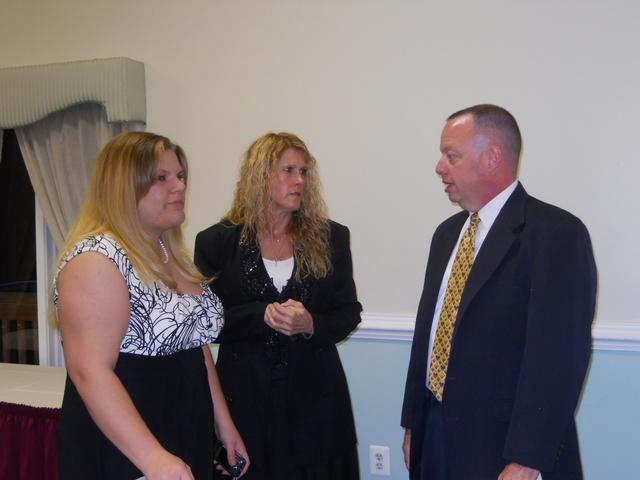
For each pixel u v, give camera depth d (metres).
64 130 2.87
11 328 3.22
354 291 1.90
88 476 1.25
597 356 2.34
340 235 1.87
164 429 1.32
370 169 2.58
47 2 2.97
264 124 2.71
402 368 2.57
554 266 1.36
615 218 2.32
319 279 1.78
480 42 2.42
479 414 1.42
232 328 1.68
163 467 1.15
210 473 1.46
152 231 1.37
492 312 1.42
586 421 2.36
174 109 2.82
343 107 2.60
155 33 2.83
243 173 1.82
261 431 1.70
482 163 1.48
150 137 1.34
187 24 2.78
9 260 3.21
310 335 1.70
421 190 2.53
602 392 2.34
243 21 2.70
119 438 1.17
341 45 2.59
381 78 2.54
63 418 1.28
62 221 2.91
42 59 3.00
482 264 1.45
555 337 1.34
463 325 1.45
